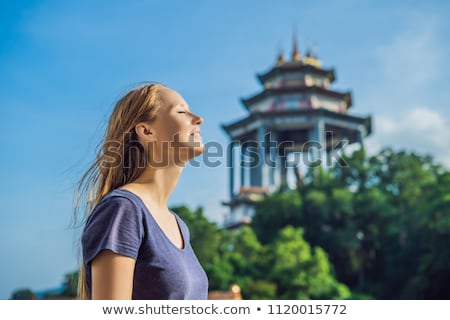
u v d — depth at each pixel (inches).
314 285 3902.6
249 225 5211.6
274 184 5679.1
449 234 3826.3
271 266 4101.9
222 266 4072.3
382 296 4284.0
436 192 4825.3
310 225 4921.3
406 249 4429.1
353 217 4950.8
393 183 5467.5
